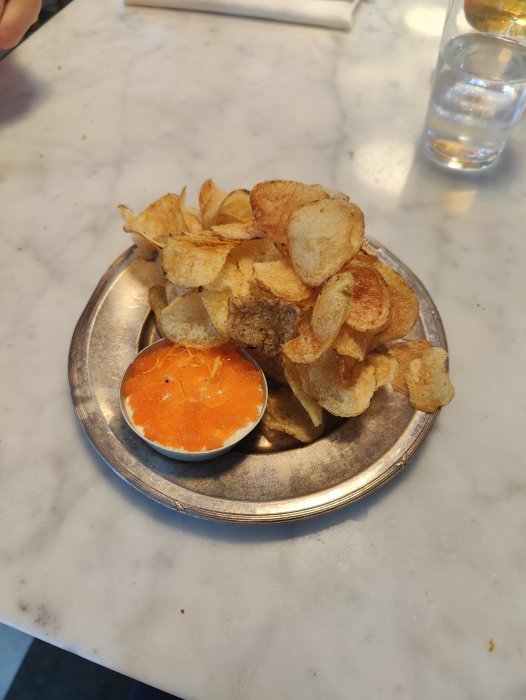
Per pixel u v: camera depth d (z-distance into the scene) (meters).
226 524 0.27
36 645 0.43
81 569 0.26
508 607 0.25
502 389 0.33
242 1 0.57
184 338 0.28
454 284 0.38
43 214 0.41
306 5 0.57
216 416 0.26
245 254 0.30
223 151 0.46
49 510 0.27
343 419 0.28
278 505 0.25
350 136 0.48
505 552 0.27
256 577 0.25
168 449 0.25
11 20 0.48
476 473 0.29
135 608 0.25
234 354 0.28
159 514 0.27
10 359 0.33
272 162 0.45
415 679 0.23
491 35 0.41
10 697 0.41
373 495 0.28
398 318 0.28
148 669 0.23
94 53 0.54
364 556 0.26
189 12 0.59
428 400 0.27
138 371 0.28
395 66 0.54
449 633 0.24
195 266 0.27
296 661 0.23
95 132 0.47
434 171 0.45
